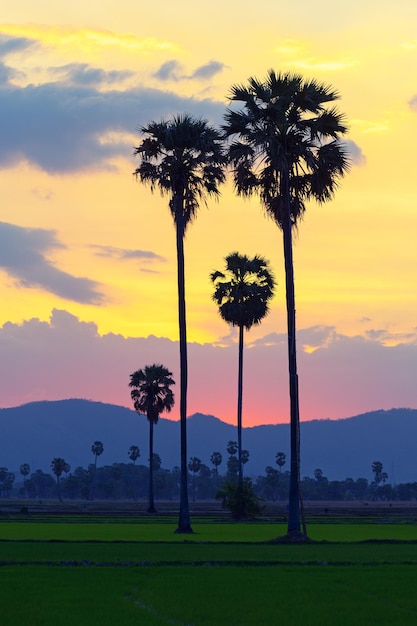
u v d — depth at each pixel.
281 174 90.12
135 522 133.00
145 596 44.84
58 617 38.31
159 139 109.62
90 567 57.44
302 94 89.56
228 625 37.06
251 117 90.75
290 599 44.31
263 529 110.25
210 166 108.69
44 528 111.38
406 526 122.62
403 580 51.72
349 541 84.31
